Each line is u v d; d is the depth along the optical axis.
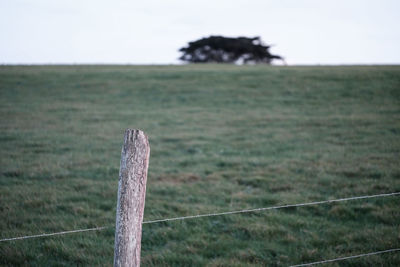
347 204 7.02
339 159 10.26
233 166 10.00
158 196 7.60
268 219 6.43
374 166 9.35
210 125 15.76
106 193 7.64
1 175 8.73
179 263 5.06
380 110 17.52
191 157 10.98
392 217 6.36
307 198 7.36
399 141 12.14
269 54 64.12
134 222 3.30
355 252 5.30
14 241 5.41
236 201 7.38
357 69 30.62
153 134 14.11
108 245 5.44
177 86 25.39
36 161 9.99
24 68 33.84
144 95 22.78
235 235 5.91
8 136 12.87
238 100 21.14
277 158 10.61
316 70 30.95
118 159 10.47
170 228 6.00
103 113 17.83
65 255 5.15
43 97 21.38
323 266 4.94
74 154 10.94
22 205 6.88
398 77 25.12
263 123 15.77
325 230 5.99
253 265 4.94
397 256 5.12
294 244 5.57
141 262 5.03
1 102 19.53
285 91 23.09
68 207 6.86
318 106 19.05
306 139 13.03
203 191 7.97
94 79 27.62
